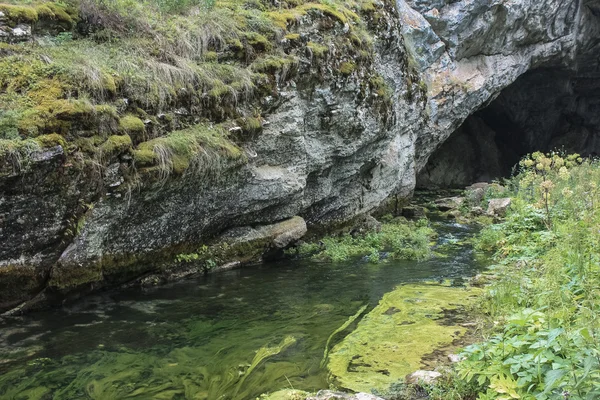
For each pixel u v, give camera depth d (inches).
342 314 209.5
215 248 281.0
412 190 537.0
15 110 181.5
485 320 186.7
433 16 578.2
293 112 299.4
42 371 152.4
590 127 967.6
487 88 665.0
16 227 183.3
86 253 210.4
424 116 545.3
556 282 166.9
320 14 331.3
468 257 323.6
